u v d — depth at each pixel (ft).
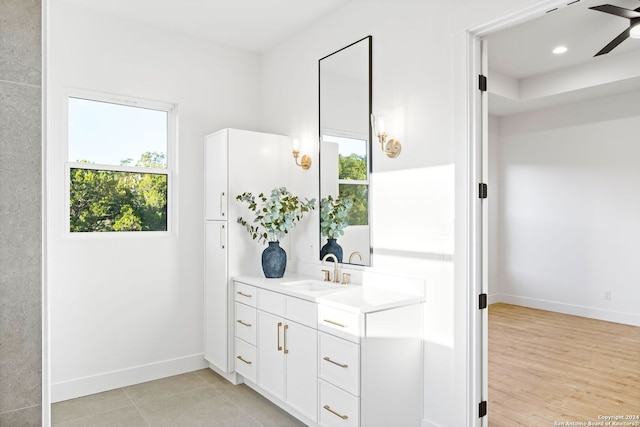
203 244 11.71
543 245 17.79
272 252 10.19
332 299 8.21
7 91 3.80
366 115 9.22
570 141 16.89
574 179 16.80
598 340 13.60
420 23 8.11
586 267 16.48
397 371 7.44
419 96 8.11
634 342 13.35
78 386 9.78
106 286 10.23
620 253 15.56
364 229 9.25
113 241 10.33
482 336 7.42
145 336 10.77
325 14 10.36
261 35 11.55
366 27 9.29
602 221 16.03
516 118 18.67
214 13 10.30
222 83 12.12
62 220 9.70
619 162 15.55
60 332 9.61
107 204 10.48
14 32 3.85
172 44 11.26
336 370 7.33
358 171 9.43
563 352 12.51
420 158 8.07
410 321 7.67
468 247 7.23
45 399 4.04
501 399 9.37
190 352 11.48
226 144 10.55
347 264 9.67
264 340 9.38
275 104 12.27
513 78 16.05
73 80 9.82
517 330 14.80
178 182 11.28
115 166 10.58
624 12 9.38
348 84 9.71
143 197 11.03
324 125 10.42
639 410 8.82
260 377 9.52
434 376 7.73
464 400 7.22
